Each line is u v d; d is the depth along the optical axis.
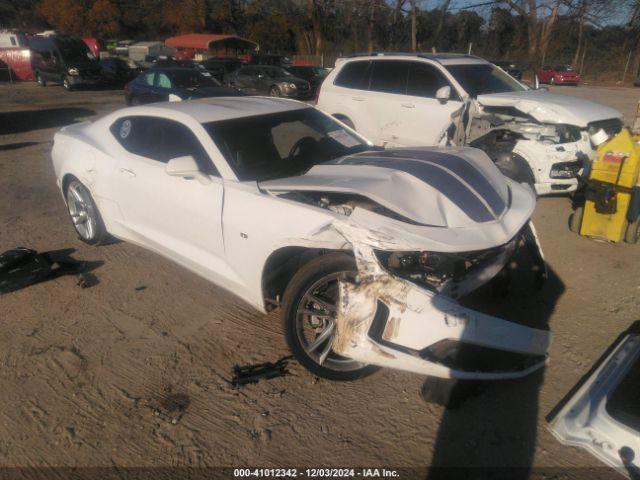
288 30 49.75
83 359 3.45
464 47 43.66
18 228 5.74
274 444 2.72
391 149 3.96
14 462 2.65
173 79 14.13
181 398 3.07
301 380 3.20
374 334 2.72
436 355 2.75
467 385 2.95
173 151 3.97
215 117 3.93
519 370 2.98
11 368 3.37
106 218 4.71
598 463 2.52
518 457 2.58
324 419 2.88
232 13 52.47
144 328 3.79
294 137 4.06
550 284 4.33
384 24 41.81
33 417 2.95
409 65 7.68
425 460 2.59
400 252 2.88
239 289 3.57
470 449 2.64
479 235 2.85
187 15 54.16
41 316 3.98
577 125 6.03
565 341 3.49
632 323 3.69
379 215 2.85
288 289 2.94
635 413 2.67
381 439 2.73
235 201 3.43
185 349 3.53
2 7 68.69
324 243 2.95
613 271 4.55
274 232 3.15
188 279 4.54
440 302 2.70
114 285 4.44
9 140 11.33
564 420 2.71
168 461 2.63
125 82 28.34
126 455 2.68
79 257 4.98
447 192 3.06
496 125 6.44
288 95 20.64
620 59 36.22
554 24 37.03
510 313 3.83
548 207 6.36
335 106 8.46
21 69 28.89
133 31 61.03
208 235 3.65
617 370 2.94
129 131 4.45
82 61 24.92
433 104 7.16
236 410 2.96
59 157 5.06
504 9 39.81
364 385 3.14
